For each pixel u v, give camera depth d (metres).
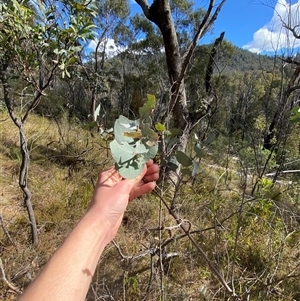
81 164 4.30
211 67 4.70
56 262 0.63
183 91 3.71
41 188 3.58
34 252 2.50
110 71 18.70
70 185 3.77
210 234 2.82
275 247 2.66
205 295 2.11
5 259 2.31
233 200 3.68
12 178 3.78
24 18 1.91
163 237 2.75
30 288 0.59
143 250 2.33
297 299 2.30
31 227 2.62
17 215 3.02
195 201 3.31
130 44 19.70
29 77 2.12
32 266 2.33
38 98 2.40
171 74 3.76
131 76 17.94
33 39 1.99
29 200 2.61
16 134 5.15
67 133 5.18
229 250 2.64
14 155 4.34
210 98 3.84
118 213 0.77
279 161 5.10
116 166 0.64
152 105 0.68
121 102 13.56
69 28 1.90
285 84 5.00
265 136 5.27
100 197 0.78
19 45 2.00
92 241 0.69
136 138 0.66
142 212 2.98
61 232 2.89
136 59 19.84
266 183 3.59
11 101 2.52
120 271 2.34
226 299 2.16
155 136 0.67
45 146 4.80
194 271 2.46
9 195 3.41
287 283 2.39
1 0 2.00
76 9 1.91
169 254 2.45
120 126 0.66
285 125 4.71
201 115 3.63
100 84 3.44
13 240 2.65
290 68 5.12
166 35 3.67
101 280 2.23
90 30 1.99
